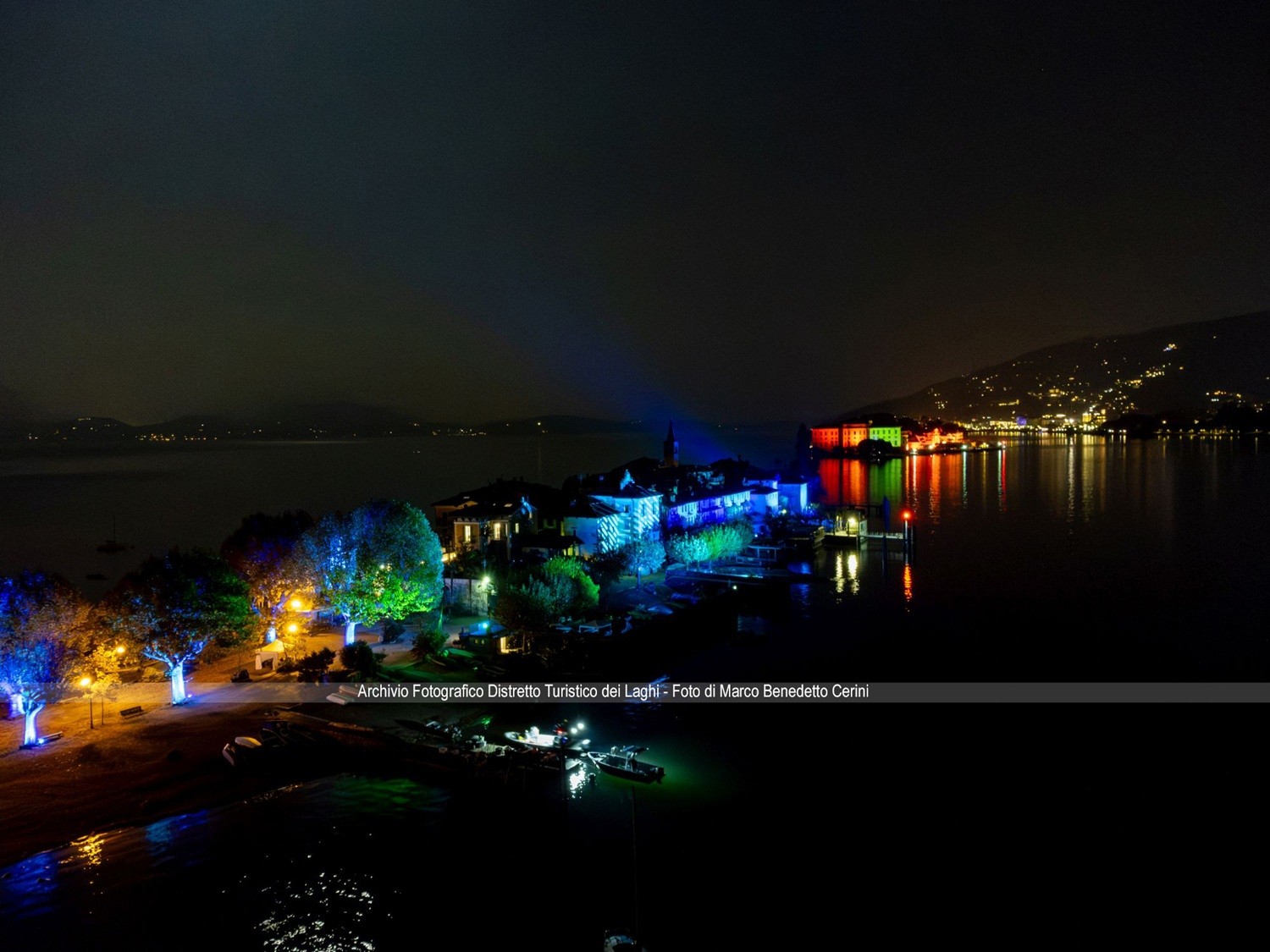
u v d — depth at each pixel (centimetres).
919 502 19262
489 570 8062
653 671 6631
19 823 3978
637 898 3525
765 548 11656
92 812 4091
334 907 3422
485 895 3525
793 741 5259
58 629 5031
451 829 4041
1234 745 5231
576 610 7206
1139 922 3441
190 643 5534
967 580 10512
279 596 6925
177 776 4475
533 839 3969
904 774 4788
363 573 6531
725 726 5497
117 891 3491
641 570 9556
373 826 4050
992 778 4756
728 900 3556
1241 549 12269
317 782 4478
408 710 5456
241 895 3484
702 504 13062
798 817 4259
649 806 4362
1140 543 12988
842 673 6719
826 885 3678
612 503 10712
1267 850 3981
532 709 5650
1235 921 3444
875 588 10075
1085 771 4859
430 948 3195
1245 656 7194
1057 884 3712
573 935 3281
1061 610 8869
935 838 4084
